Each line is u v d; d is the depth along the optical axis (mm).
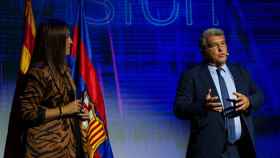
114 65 5414
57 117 3445
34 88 3445
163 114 5477
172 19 5496
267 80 5594
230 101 3959
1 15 5250
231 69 4199
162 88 5480
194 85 4117
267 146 5574
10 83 5238
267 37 5566
